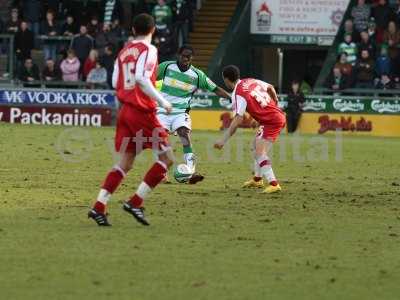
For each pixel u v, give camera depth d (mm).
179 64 39844
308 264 23734
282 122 37156
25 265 23047
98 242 25828
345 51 76312
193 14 84688
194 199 34406
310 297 20688
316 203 34156
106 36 79562
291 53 88375
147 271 22688
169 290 21016
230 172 44344
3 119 74688
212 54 84625
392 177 43719
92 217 28250
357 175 44312
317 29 83875
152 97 27688
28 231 27219
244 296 20641
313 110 73500
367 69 75562
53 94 74250
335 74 75500
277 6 84062
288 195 36188
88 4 83500
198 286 21391
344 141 65438
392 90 74188
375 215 31672
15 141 57188
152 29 28188
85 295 20484
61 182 38531
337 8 83312
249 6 84562
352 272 23047
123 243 25781
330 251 25375
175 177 39031
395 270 23359
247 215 30938
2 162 45719
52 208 31500
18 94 74438
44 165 44875
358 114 73125
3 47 79062
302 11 83875
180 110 39781
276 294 20875
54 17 82500
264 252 25062
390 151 57969
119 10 83500
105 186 28172
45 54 81188
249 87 36688
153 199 34156
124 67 28109
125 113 28109
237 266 23375
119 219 29516
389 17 79125
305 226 29078
